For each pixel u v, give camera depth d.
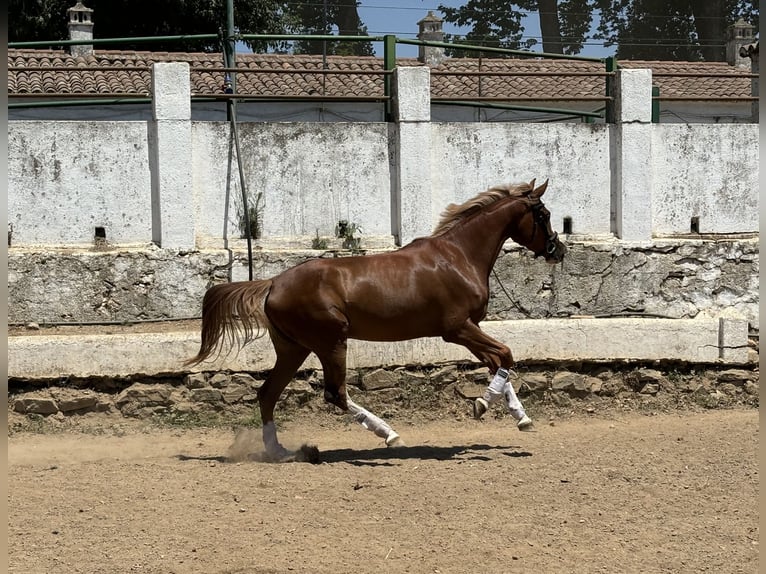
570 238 12.55
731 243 12.52
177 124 11.48
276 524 6.52
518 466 8.20
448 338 8.70
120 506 6.91
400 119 12.03
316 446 8.65
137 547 6.07
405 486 7.46
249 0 24.70
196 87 20.02
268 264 11.57
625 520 6.74
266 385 8.70
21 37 24.00
